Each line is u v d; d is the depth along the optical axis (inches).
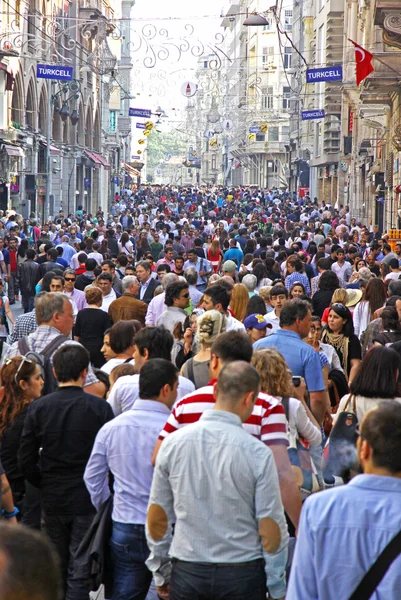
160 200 6845.5
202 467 350.6
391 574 273.6
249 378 357.1
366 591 275.1
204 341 538.6
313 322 679.7
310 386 565.0
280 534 350.6
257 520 352.5
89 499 453.4
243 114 6638.8
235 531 350.3
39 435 455.5
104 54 4328.3
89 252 1710.1
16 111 3528.5
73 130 4628.4
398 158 2987.2
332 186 5492.1
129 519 422.6
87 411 457.1
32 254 1526.8
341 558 278.2
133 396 495.2
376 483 283.6
